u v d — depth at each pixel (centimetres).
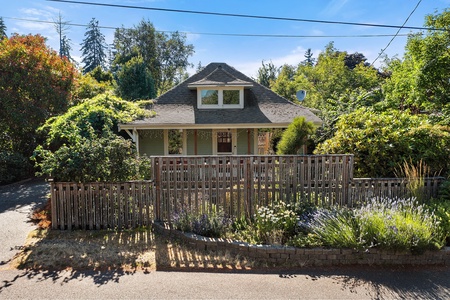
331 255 470
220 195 609
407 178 641
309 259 471
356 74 2359
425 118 981
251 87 1573
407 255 470
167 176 604
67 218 601
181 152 1454
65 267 447
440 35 1105
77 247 514
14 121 1221
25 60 1231
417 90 1180
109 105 1283
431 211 565
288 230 528
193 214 582
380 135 730
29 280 409
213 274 434
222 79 1527
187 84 1622
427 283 412
